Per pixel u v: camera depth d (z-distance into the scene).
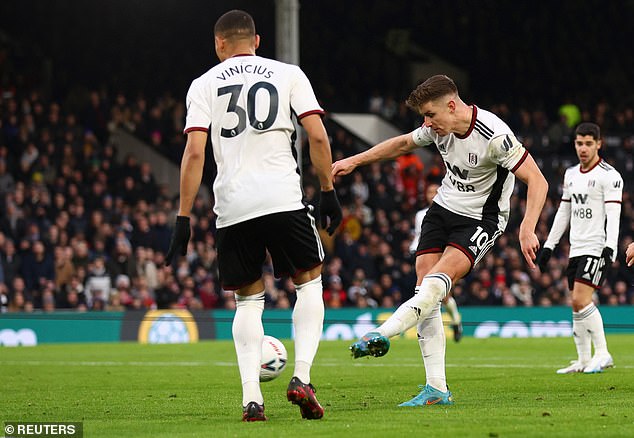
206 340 48.56
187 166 14.25
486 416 14.33
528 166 15.71
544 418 14.00
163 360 32.56
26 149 56.47
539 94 81.12
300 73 14.61
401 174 62.31
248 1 76.50
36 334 46.16
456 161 16.12
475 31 81.75
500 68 81.31
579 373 24.70
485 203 16.17
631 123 75.31
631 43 82.31
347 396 18.84
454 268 15.70
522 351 36.38
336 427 13.05
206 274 51.19
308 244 14.46
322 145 14.36
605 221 25.14
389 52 79.62
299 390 13.97
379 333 14.00
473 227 16.06
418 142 17.06
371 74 76.38
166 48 74.00
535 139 71.81
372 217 60.31
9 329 45.66
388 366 28.42
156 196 57.50
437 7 81.31
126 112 63.94
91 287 48.56
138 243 52.09
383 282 53.47
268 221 14.19
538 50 81.81
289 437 12.12
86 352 37.84
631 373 24.42
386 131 73.50
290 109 14.54
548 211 63.97
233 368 28.38
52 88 69.44
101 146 61.91
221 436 12.44
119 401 18.41
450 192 16.41
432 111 15.82
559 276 57.34
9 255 47.88
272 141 14.34
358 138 70.12
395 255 57.12
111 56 72.62
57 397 19.44
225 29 14.88
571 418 13.98
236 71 14.54
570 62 81.50
